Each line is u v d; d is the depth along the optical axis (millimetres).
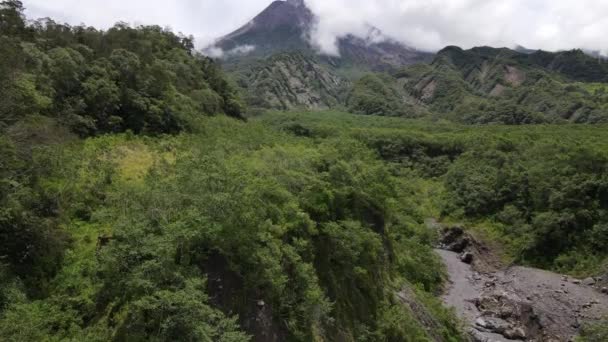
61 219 22844
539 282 43469
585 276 44438
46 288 19234
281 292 18672
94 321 16578
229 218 17469
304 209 25328
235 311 16766
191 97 62281
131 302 15039
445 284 43812
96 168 30391
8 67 27375
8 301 17203
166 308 13805
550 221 49969
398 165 84875
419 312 31078
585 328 33062
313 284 20562
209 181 18875
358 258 26938
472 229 58469
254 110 147250
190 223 17047
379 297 27938
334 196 27953
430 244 50906
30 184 22844
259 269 17703
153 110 47656
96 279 18047
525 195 57312
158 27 78062
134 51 56062
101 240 21188
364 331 23766
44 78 37031
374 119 144625
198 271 15820
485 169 67250
